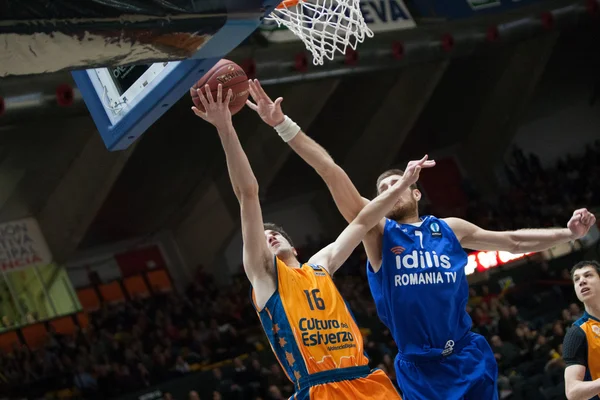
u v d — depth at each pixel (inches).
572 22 759.7
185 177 708.0
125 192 677.3
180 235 771.4
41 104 466.0
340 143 792.3
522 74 825.5
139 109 137.6
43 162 610.5
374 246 150.1
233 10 109.8
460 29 697.0
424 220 150.9
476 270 672.4
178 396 489.7
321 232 838.5
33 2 97.6
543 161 909.2
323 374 131.3
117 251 736.3
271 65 579.2
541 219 813.2
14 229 649.6
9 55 102.7
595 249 684.1
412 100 767.1
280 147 721.6
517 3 740.0
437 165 888.9
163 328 604.7
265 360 541.0
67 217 652.1
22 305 636.7
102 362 538.0
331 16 159.6
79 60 108.4
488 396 141.3
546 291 648.4
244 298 678.5
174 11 106.0
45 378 506.0
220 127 128.9
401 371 144.3
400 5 678.5
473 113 876.6
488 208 858.8
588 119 922.7
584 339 183.6
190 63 123.2
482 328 565.9
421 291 143.3
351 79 719.1
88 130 593.0
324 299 136.6
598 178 844.6
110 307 645.3
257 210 133.6
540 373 498.9
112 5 102.0
